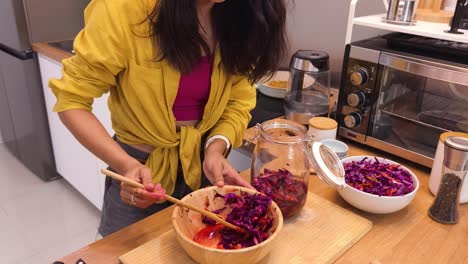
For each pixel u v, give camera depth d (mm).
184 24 852
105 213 1178
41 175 2461
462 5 1086
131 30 871
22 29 2031
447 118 1108
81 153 2078
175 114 1040
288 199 879
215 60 991
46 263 1872
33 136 2334
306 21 1729
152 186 751
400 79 1154
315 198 989
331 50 1685
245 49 997
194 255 725
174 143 1029
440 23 1226
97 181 2051
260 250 715
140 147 1072
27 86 2154
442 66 1044
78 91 892
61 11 2115
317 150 942
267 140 898
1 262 1871
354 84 1226
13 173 2561
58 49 1981
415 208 990
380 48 1166
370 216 956
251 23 969
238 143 1130
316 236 857
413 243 872
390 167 1038
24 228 2096
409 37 1181
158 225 896
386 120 1220
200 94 1023
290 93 1496
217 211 855
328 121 1226
